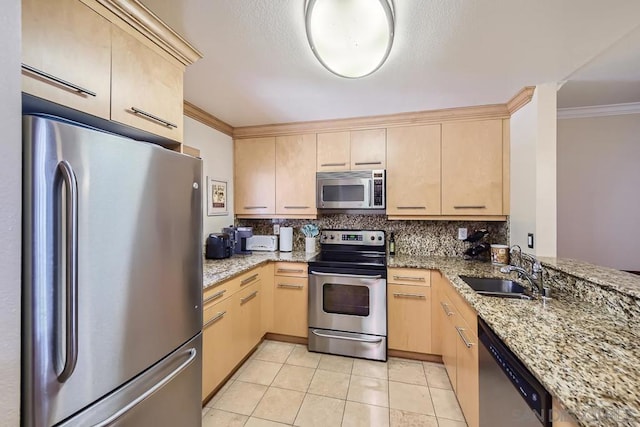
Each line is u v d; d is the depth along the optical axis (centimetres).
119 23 107
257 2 116
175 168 119
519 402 94
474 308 135
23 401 71
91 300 84
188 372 128
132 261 98
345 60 142
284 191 290
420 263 243
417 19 126
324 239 300
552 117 193
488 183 241
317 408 178
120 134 124
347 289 244
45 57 82
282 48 149
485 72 177
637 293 110
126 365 96
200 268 136
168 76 133
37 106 88
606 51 161
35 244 71
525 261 202
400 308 238
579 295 143
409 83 192
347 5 114
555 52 155
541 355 89
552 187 193
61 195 75
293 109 243
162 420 113
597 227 265
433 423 165
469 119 245
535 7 120
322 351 248
